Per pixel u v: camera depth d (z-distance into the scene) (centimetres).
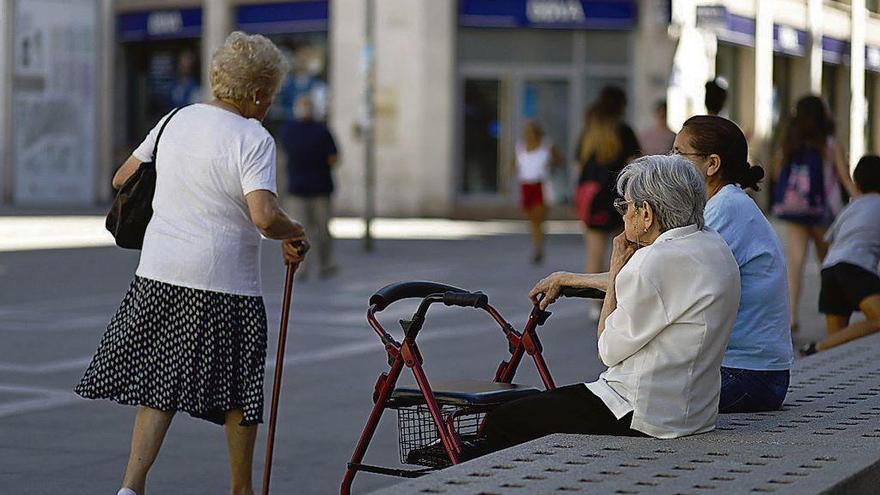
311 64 7612
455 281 4353
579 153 3538
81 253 5144
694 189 1295
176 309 1464
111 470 1842
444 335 3184
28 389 2455
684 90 7394
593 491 1063
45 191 8575
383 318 3494
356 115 7419
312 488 1753
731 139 1564
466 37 7438
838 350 2066
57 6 8525
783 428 1364
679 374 1288
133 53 8562
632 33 7462
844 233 2534
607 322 1309
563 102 7488
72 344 3005
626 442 1259
